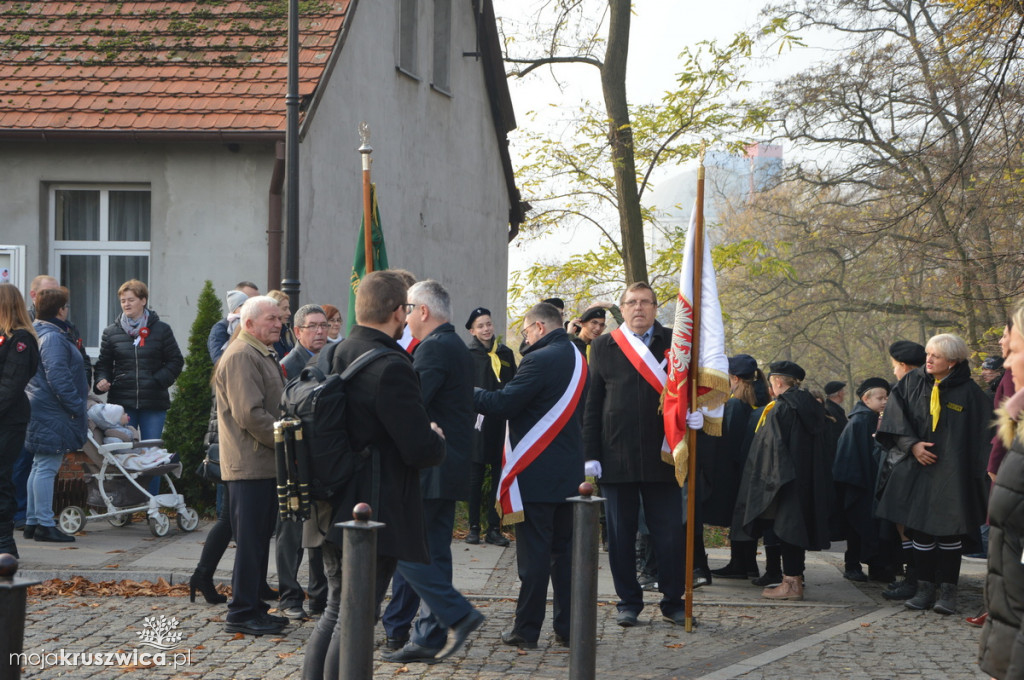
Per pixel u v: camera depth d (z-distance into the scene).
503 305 20.72
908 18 20.25
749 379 9.41
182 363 10.84
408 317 6.20
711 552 11.15
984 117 15.47
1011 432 3.74
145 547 9.03
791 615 7.71
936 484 7.73
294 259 10.33
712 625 7.30
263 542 6.51
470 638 6.68
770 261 19.95
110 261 12.67
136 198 12.66
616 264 21.06
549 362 6.45
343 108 13.82
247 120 11.93
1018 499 3.58
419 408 4.78
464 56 18.25
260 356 6.47
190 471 10.94
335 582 4.82
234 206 12.24
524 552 6.47
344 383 4.78
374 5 14.77
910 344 8.34
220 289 12.23
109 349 10.58
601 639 6.86
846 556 9.45
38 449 8.89
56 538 9.05
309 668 4.76
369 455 4.78
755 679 5.90
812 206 25.75
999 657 3.63
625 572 7.21
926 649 6.67
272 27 13.09
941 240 19.52
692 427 7.10
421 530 4.92
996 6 14.76
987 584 3.72
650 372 7.06
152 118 12.00
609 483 7.12
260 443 6.40
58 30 13.10
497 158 19.98
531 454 6.42
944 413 7.75
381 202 15.04
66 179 12.30
